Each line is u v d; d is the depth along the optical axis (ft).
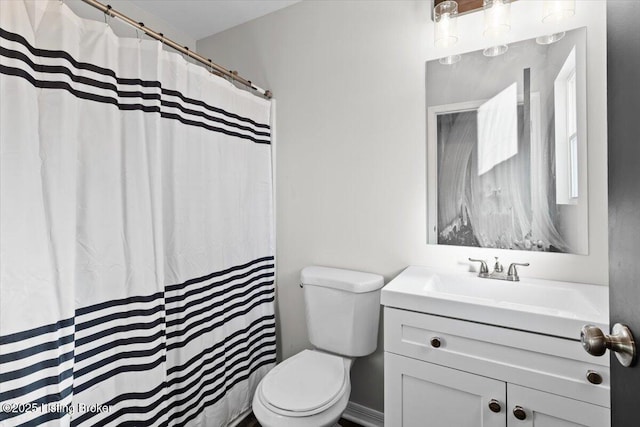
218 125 5.05
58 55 3.02
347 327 5.09
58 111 3.01
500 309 3.32
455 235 4.86
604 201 3.94
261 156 6.07
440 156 4.94
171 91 4.24
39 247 2.87
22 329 2.79
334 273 5.50
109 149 3.50
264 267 6.21
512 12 4.42
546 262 4.27
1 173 2.69
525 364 3.24
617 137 1.80
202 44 7.36
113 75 3.53
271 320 6.34
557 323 3.07
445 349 3.64
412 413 3.87
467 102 4.74
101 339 3.50
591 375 2.93
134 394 3.76
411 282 4.25
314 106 6.00
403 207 5.25
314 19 5.96
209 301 4.92
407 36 5.14
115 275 3.58
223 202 5.21
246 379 5.75
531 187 4.33
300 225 6.24
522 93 4.37
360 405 5.69
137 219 3.73
